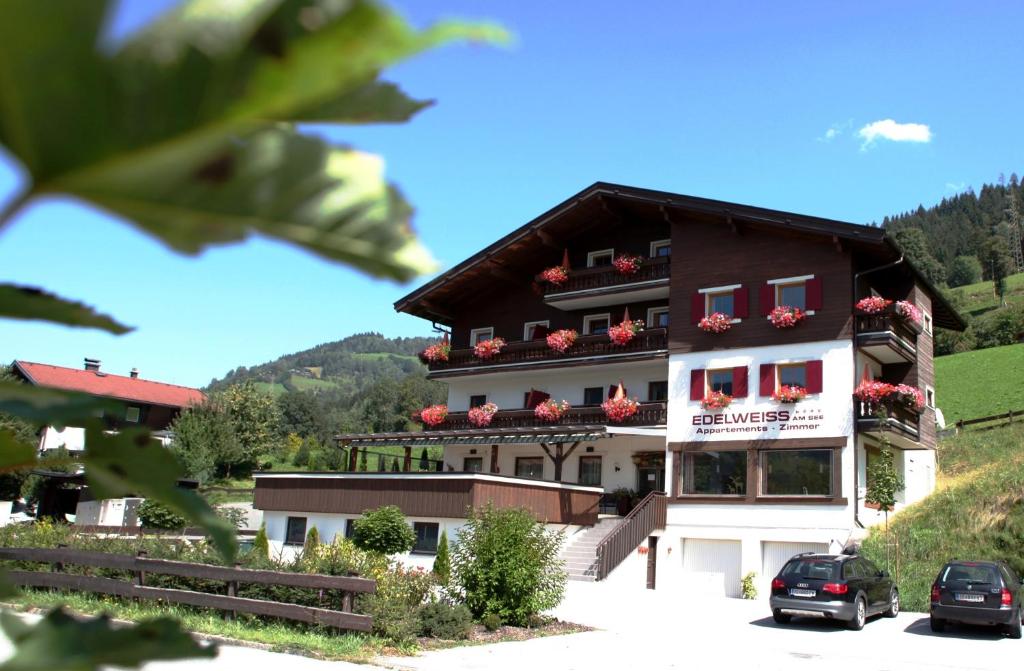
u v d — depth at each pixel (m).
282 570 13.00
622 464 27.19
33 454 0.79
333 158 0.57
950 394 50.62
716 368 24.69
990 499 23.42
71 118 0.49
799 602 15.98
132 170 0.51
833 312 23.09
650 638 13.79
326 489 24.00
